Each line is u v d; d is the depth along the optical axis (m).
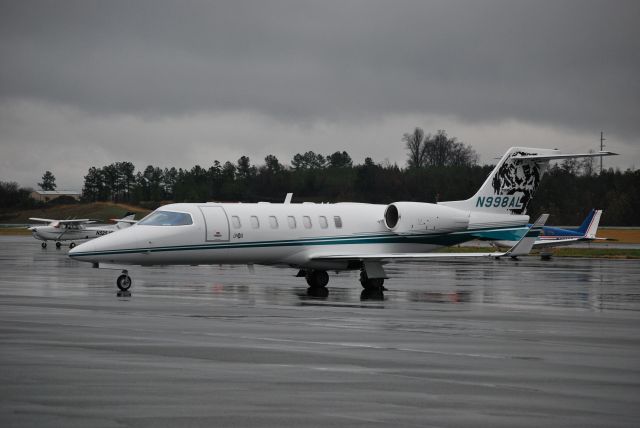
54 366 41.12
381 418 31.36
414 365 42.69
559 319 64.69
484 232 106.81
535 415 32.19
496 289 95.50
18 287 91.69
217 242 92.56
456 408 33.12
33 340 49.66
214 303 75.31
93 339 50.31
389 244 102.81
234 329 56.16
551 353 47.22
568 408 33.44
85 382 37.31
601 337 54.25
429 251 106.00
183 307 71.06
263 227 95.25
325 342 50.38
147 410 32.19
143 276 114.25
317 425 30.27
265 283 102.75
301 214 98.38
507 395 35.66
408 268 142.38
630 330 57.97
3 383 37.00
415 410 32.69
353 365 42.44
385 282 107.44
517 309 72.31
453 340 52.00
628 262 164.88
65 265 137.12
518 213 108.69
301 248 97.50
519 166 108.19
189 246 91.25
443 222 104.00
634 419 31.77
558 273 127.69
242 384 37.25
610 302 79.44
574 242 178.62
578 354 46.97
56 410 32.09
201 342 49.72
